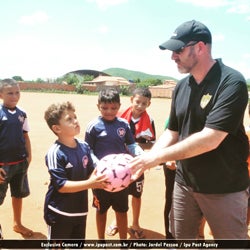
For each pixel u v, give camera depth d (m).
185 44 2.95
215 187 3.06
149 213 5.53
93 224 5.06
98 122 4.23
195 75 3.08
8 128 4.43
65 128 3.39
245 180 3.12
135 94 4.73
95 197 4.13
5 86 4.46
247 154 3.14
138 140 4.80
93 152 4.22
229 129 2.83
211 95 2.94
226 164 3.02
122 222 4.20
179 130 3.34
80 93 58.28
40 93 50.41
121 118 4.42
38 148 9.78
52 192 3.52
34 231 4.77
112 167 3.27
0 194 4.47
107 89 4.23
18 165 4.57
